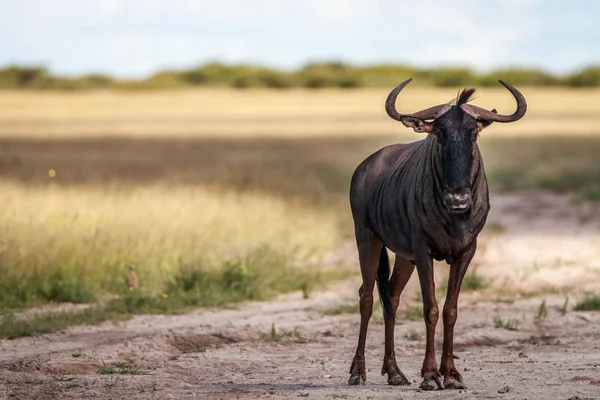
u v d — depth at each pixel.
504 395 26.08
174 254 52.56
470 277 49.91
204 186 83.81
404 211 29.17
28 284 45.94
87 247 50.56
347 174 119.44
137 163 132.00
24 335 37.62
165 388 28.48
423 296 28.16
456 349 36.38
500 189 102.56
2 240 50.22
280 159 143.00
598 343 36.66
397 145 32.62
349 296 48.09
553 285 50.31
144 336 37.31
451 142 26.61
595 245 62.28
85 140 189.00
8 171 114.00
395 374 29.47
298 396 26.83
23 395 27.66
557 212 80.56
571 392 26.45
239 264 49.06
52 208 62.81
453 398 25.70
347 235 68.12
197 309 44.34
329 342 37.75
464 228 27.69
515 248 61.44
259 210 69.12
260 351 35.91
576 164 126.25
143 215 61.84
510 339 38.25
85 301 45.41
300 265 54.47
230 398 26.72
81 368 32.41
